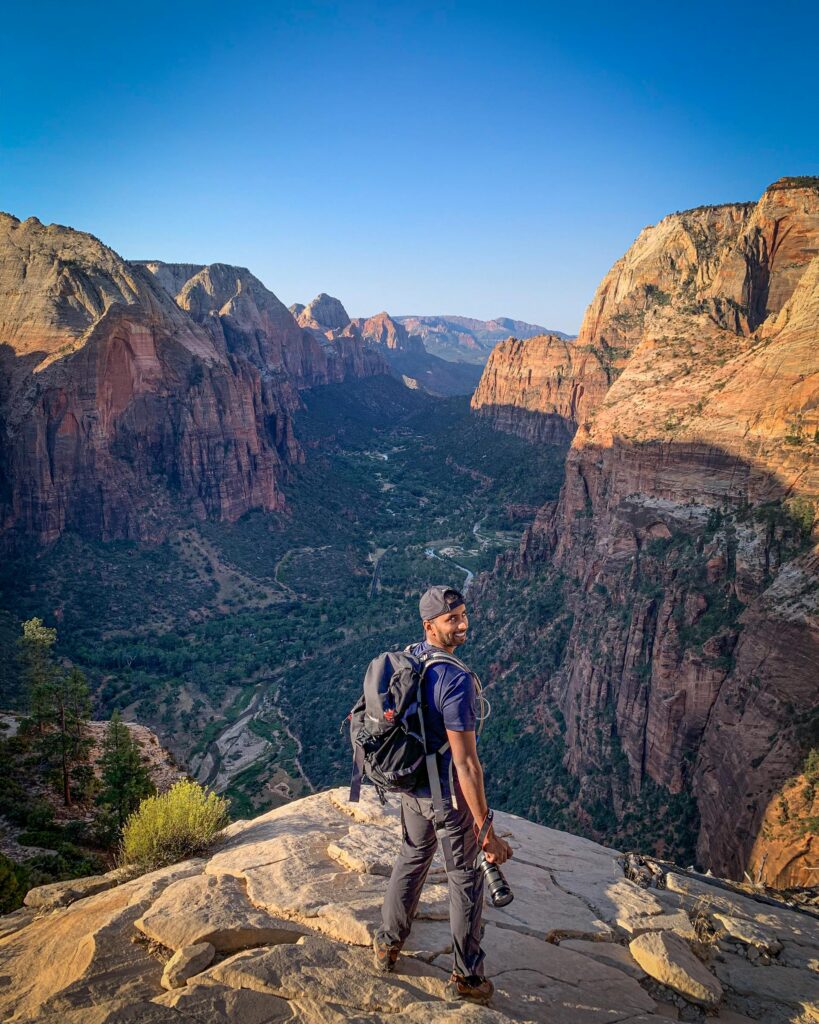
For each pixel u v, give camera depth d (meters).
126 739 33.12
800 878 32.75
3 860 17.97
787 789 35.66
